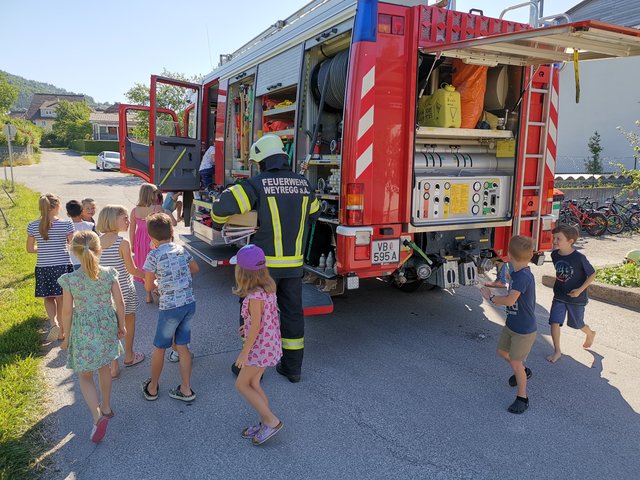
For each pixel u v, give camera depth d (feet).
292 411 11.73
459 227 15.74
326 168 17.26
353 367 14.15
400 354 15.06
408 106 14.16
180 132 27.94
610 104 62.13
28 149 125.49
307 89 16.63
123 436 10.66
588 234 37.09
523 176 16.69
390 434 10.79
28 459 9.72
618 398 12.35
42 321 17.02
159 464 9.73
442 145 16.14
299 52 16.78
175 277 11.75
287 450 10.23
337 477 9.39
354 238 13.87
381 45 13.67
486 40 12.30
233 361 14.43
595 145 62.28
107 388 11.07
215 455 10.04
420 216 15.19
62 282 10.35
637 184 30.01
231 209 12.27
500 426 11.09
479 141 16.88
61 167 113.91
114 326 10.90
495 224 16.43
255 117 20.57
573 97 64.90
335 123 17.16
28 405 11.69
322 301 14.43
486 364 14.34
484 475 9.44
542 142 16.89
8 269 23.71
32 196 55.52
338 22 14.55
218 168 24.63
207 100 27.32
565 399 12.30
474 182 16.10
